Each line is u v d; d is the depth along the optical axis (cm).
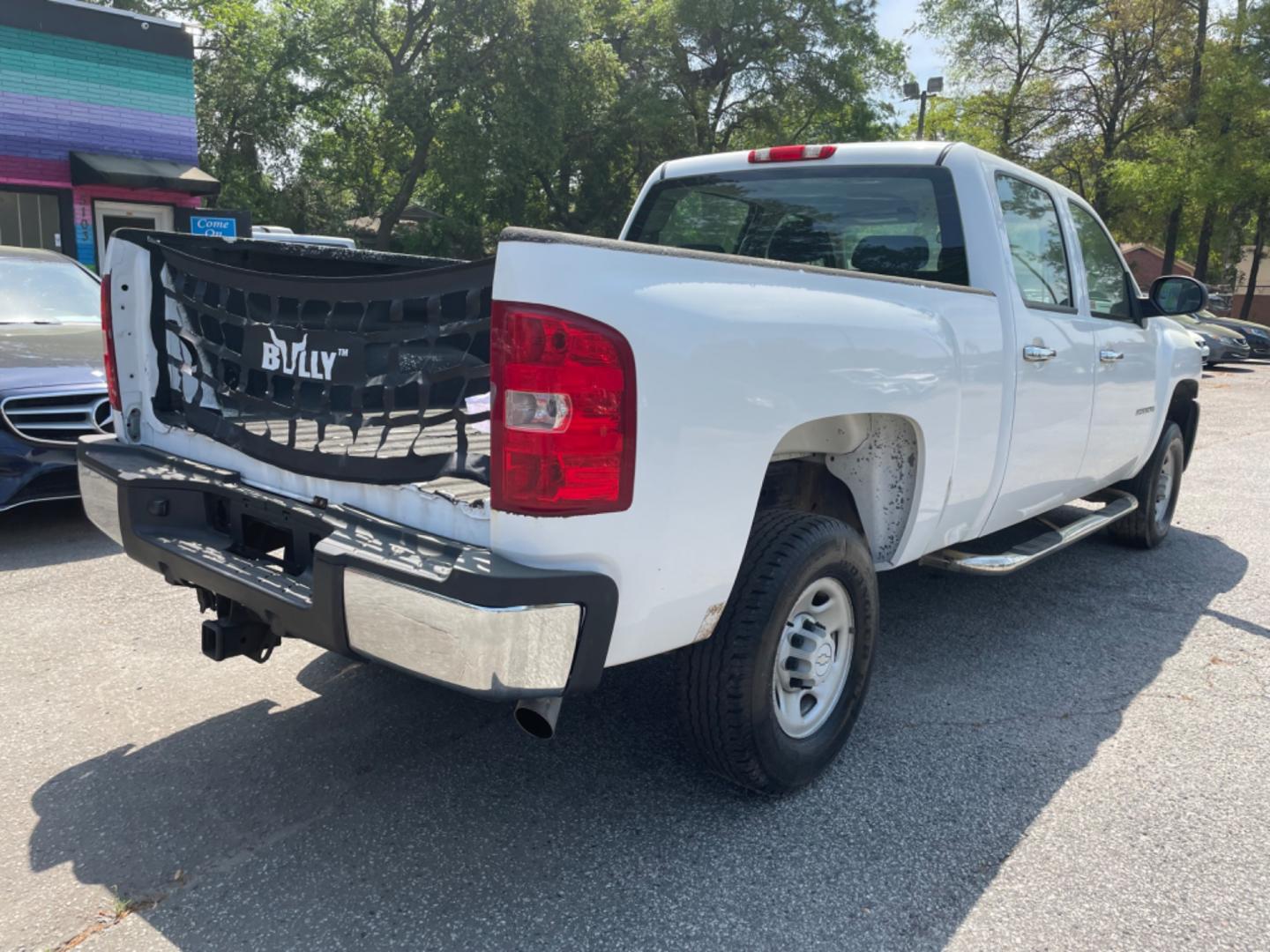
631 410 220
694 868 261
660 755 323
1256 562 586
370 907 241
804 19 3139
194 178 1567
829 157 406
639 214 474
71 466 525
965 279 375
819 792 303
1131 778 317
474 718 346
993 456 369
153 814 279
